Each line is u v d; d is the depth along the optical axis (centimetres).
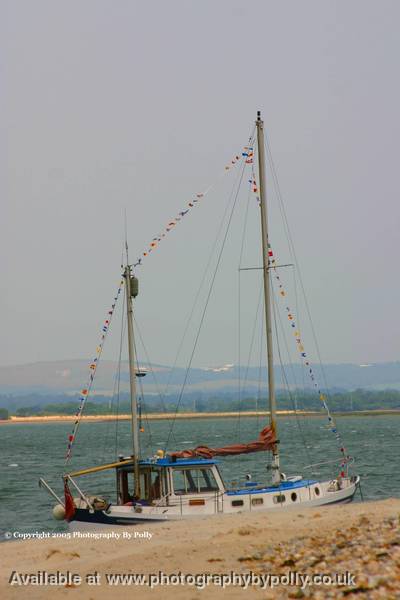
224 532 6825
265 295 10575
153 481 9094
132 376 9581
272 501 9094
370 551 4919
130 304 9762
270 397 10031
